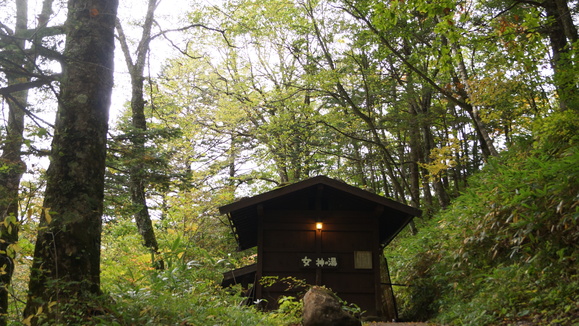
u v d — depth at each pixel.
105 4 6.46
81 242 5.59
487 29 11.33
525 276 7.01
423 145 21.64
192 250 11.41
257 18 17.98
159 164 9.38
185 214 16.98
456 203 12.55
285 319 8.48
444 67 10.08
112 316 5.27
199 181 19.73
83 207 5.69
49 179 5.76
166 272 7.34
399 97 19.00
